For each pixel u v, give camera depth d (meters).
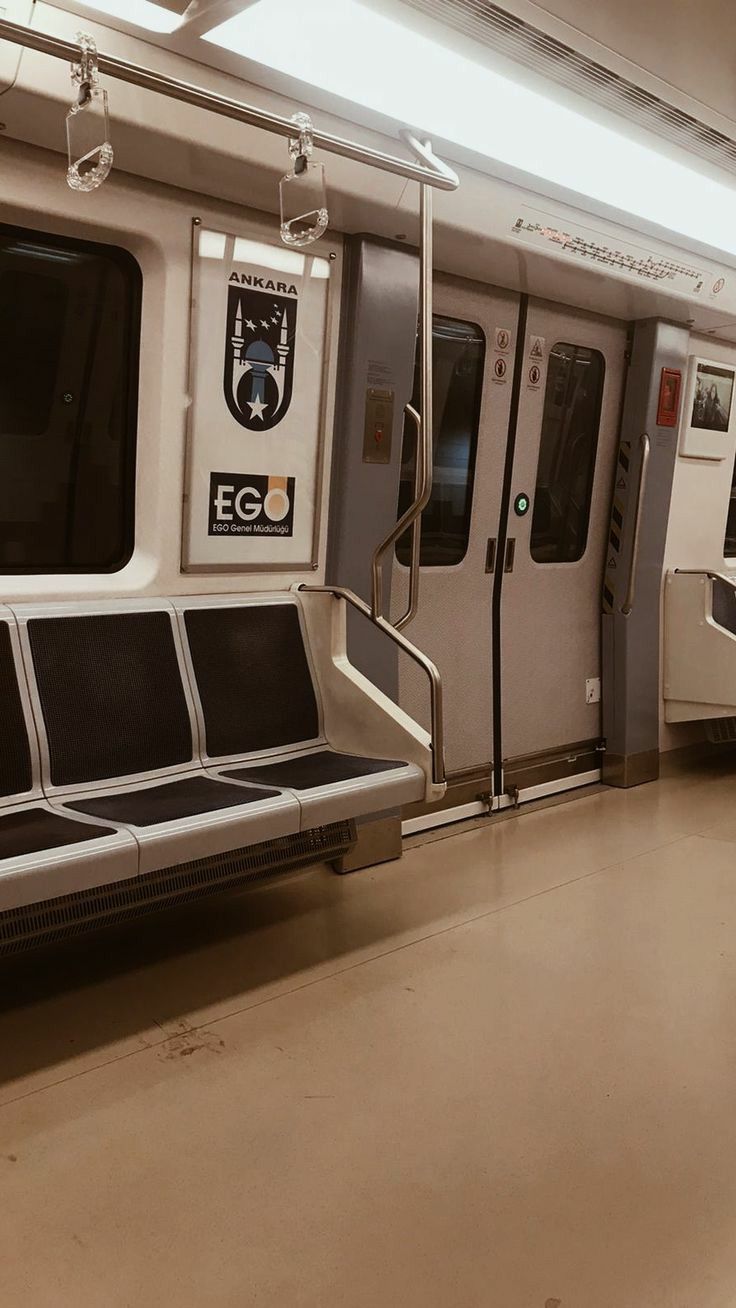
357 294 4.16
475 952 3.72
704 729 6.84
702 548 6.58
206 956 3.61
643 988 3.48
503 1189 2.40
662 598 6.29
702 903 4.27
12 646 3.30
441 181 3.34
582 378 5.57
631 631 5.96
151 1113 2.66
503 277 4.73
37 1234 2.20
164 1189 2.36
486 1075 2.90
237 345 3.89
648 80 3.30
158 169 3.41
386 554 4.56
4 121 3.01
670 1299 2.06
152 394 3.71
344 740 4.10
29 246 3.41
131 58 2.97
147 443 3.76
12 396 3.45
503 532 5.27
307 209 2.98
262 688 3.97
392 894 4.26
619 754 6.07
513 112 3.57
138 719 3.57
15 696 3.27
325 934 3.83
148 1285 2.06
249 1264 2.13
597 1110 2.75
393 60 3.16
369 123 3.50
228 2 2.70
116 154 3.28
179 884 3.37
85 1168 2.43
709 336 6.16
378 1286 2.07
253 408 3.99
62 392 3.57
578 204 4.31
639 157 4.02
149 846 2.85
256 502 4.08
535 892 4.34
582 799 5.82
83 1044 2.99
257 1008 3.24
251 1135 2.58
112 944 3.68
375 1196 2.36
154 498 3.79
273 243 3.91
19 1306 2.00
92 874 2.72
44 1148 2.50
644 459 5.73
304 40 3.01
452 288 4.71
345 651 4.21
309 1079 2.85
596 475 5.78
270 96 3.27
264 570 4.18
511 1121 2.68
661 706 6.38
